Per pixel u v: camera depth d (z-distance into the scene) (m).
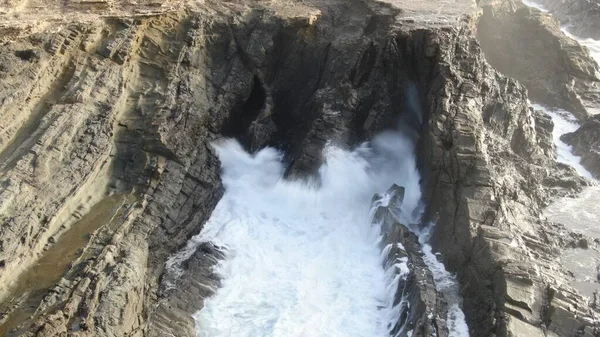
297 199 34.75
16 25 32.53
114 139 32.56
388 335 26.38
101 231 27.89
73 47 33.88
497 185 29.77
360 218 33.94
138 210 29.89
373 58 38.09
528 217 30.73
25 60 31.88
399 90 37.88
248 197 35.19
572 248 29.78
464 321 25.14
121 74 34.53
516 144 37.75
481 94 35.69
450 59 36.03
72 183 28.91
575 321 23.00
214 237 31.83
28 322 22.77
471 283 26.12
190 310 27.25
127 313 24.64
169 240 30.31
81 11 36.41
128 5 38.22
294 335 26.22
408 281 27.38
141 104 34.72
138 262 27.11
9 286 24.59
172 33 38.25
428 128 33.28
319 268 30.47
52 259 26.17
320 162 35.22
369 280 29.59
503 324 22.86
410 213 33.25
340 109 36.97
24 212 26.38
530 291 23.91
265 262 30.67
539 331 22.69
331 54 39.19
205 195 33.47
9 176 27.16
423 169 33.75
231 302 28.09
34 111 31.25
